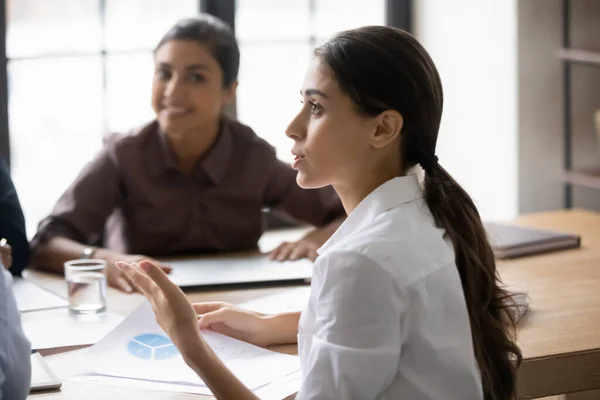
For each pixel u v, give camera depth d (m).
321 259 1.24
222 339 1.54
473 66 3.37
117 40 3.07
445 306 1.25
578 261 2.17
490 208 3.35
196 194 2.45
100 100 3.06
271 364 1.45
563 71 3.19
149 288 1.32
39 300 1.84
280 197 2.55
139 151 2.41
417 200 1.34
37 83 2.98
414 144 1.34
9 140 2.93
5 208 2.14
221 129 2.47
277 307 1.79
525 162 3.20
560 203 3.22
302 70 3.37
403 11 3.55
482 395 1.28
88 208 2.37
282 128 3.36
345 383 1.18
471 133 3.42
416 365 1.23
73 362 1.46
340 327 1.20
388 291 1.19
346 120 1.31
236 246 2.48
